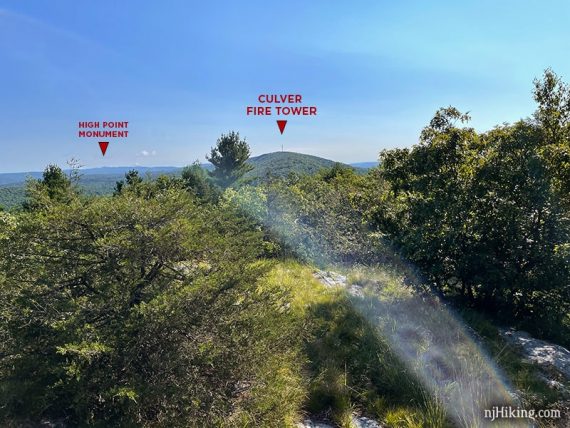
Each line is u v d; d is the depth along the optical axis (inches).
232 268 126.6
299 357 154.7
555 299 230.7
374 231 295.0
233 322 119.2
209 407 104.6
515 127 237.3
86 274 117.0
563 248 208.4
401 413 146.1
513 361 185.5
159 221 124.4
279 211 410.6
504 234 231.1
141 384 100.8
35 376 112.3
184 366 106.5
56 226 115.2
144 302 107.1
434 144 250.4
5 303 111.0
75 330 101.9
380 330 199.6
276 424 120.6
